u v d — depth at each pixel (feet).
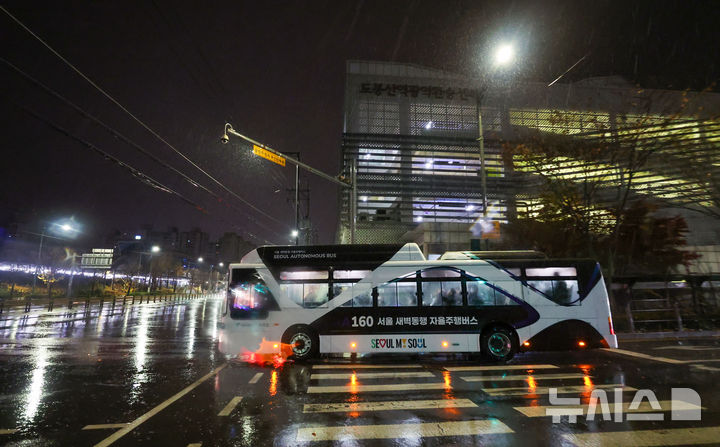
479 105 56.34
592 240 63.72
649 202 68.85
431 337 35.09
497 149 96.48
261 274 37.17
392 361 35.70
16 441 15.89
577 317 35.12
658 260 67.21
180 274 278.05
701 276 51.83
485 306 35.47
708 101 76.64
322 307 36.17
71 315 87.10
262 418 18.76
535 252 38.06
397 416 19.02
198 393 23.63
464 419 18.47
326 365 33.47
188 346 43.91
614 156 55.42
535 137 61.72
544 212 64.80
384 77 98.53
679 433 16.39
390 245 37.70
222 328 36.37
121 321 76.13
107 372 29.89
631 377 27.27
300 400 22.06
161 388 24.93
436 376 28.58
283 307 36.35
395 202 91.61
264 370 31.07
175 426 17.65
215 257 465.88
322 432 16.80
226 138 46.47
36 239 189.26
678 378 26.73
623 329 51.16
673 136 56.24
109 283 202.28
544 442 15.51
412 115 97.30
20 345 44.01
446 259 38.22
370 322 35.63
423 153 95.04
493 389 24.40
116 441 15.85
